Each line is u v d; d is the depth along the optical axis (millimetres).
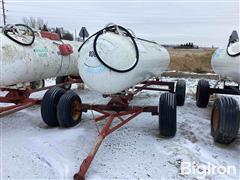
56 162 3672
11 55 4945
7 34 5145
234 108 3861
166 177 3322
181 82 7098
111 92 4188
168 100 4469
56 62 6895
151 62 5258
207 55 20500
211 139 4531
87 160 3305
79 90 9047
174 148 4137
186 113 6207
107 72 3996
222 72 6328
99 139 3623
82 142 4332
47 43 6691
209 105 7156
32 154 3885
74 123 4992
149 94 8430
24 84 5773
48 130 4879
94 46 3998
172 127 4438
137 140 4449
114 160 3732
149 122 5438
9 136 4570
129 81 4195
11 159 3717
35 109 6426
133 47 4324
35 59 5711
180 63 18688
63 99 4785
